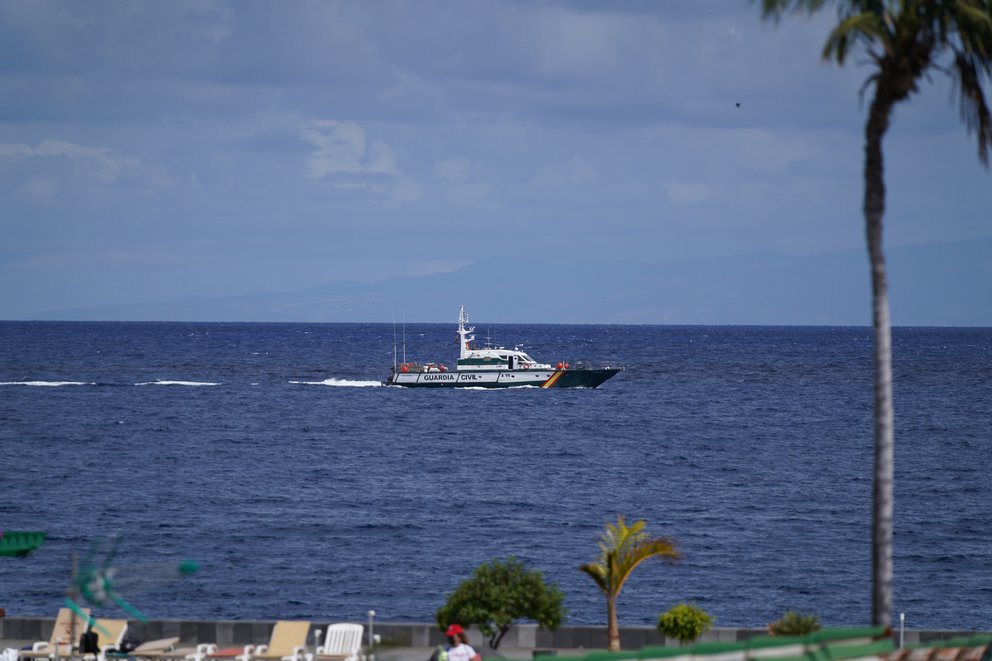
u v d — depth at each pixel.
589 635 112.00
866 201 80.00
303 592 185.75
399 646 111.31
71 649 103.94
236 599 180.62
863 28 76.44
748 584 192.62
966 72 78.12
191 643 113.38
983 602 184.75
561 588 188.62
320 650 107.00
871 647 69.12
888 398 79.81
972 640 71.56
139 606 175.25
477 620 105.06
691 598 182.50
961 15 76.31
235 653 104.88
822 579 197.00
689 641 103.69
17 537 105.81
